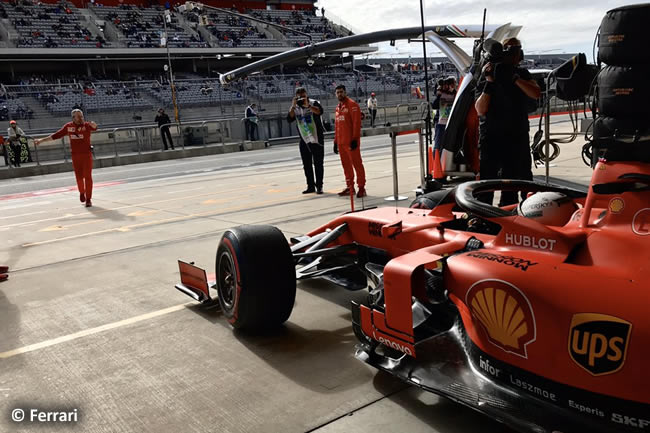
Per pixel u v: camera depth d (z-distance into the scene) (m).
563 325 2.06
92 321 4.04
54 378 3.17
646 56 2.24
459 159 7.50
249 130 24.17
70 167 19.06
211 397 2.85
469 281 2.47
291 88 34.66
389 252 3.58
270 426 2.55
